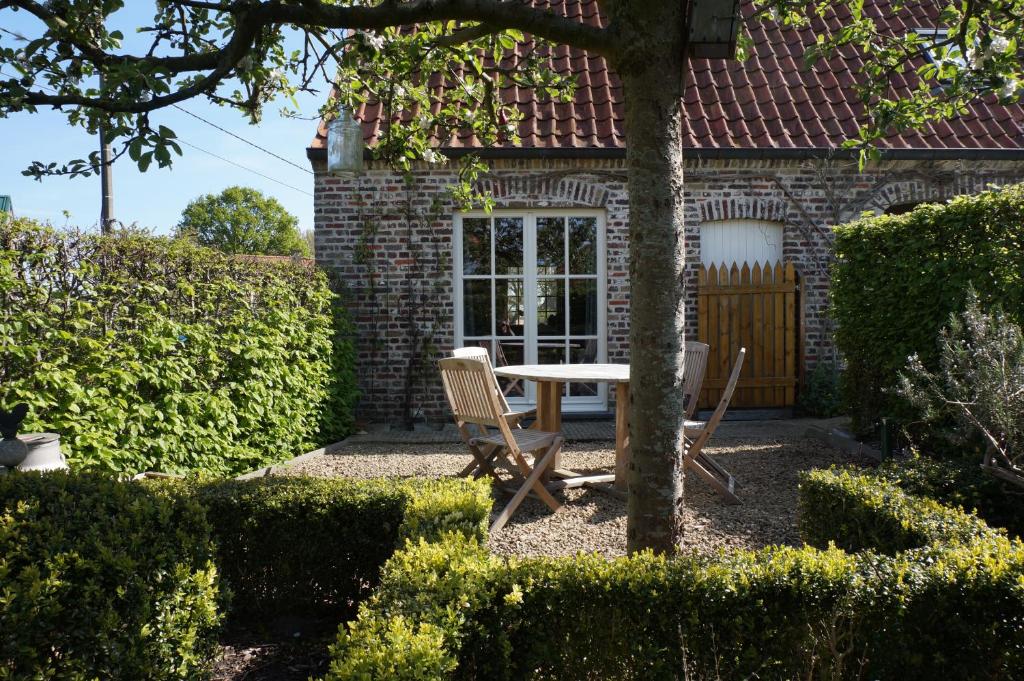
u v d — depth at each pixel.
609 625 2.39
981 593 2.42
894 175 9.35
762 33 10.81
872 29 4.60
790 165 9.33
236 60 3.21
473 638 2.28
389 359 9.20
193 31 3.79
